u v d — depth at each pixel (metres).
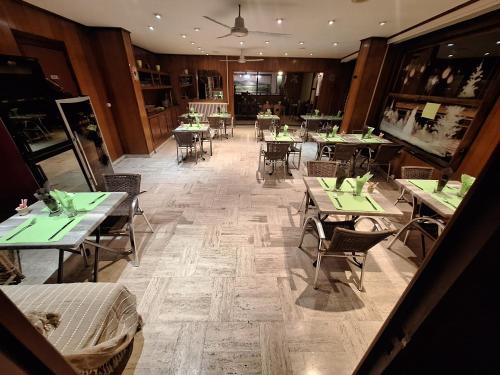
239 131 8.10
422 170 2.62
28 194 2.31
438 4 2.78
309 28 3.97
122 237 2.51
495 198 0.32
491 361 0.41
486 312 0.38
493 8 2.50
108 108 4.65
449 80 3.24
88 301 1.20
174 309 1.73
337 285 1.97
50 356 0.45
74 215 1.67
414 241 2.53
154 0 2.81
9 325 0.36
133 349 1.46
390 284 1.99
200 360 1.42
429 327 0.46
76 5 2.99
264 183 3.96
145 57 6.53
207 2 2.86
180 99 8.12
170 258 2.24
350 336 1.58
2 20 2.57
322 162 2.67
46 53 3.27
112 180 2.37
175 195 3.50
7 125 2.06
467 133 2.75
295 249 2.38
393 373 0.58
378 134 5.02
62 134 2.55
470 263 0.36
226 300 1.81
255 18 3.47
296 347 1.51
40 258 2.23
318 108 8.85
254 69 7.97
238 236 2.57
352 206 1.87
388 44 4.50
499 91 2.47
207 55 7.66
